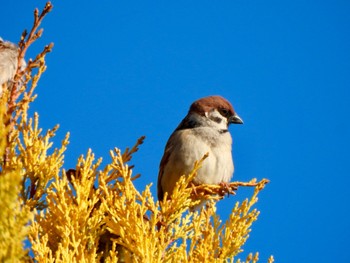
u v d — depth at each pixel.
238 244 9.97
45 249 8.52
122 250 10.49
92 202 9.78
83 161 10.19
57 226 9.30
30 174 10.15
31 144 10.20
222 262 9.61
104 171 10.33
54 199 10.06
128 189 9.44
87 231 9.79
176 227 9.96
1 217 5.45
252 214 10.15
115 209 9.55
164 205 9.81
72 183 10.31
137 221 9.21
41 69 9.86
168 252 9.77
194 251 9.91
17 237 5.53
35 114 10.30
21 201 7.95
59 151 10.34
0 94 11.14
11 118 9.65
